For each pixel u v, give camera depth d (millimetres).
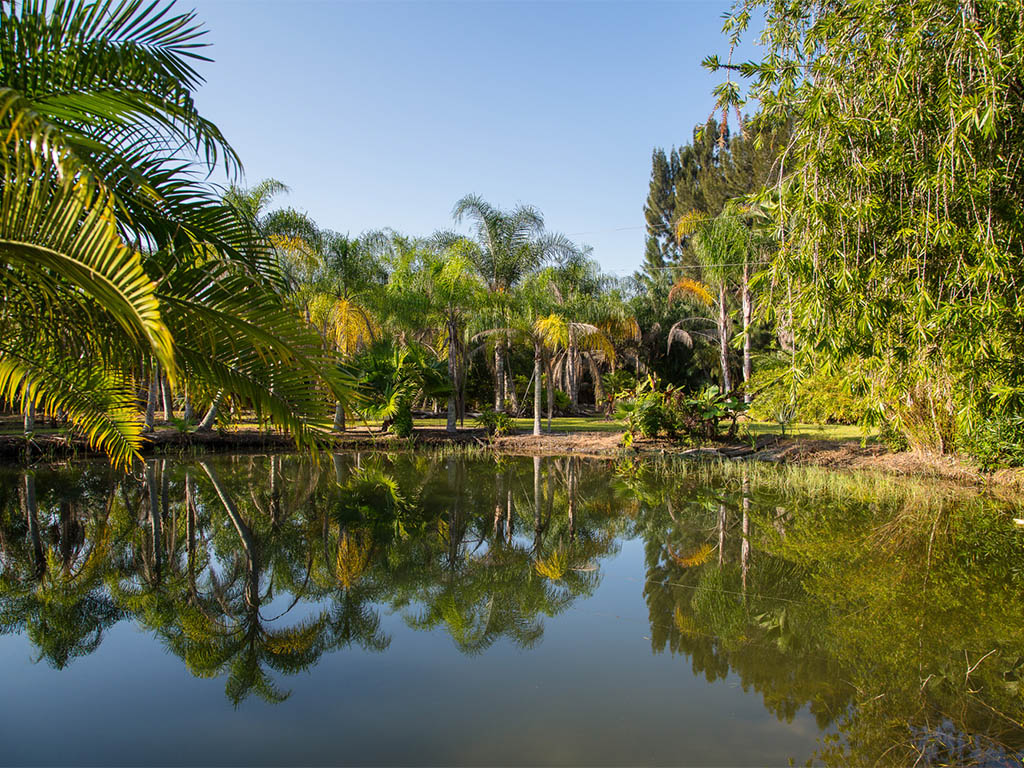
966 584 5434
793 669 3836
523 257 21625
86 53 3074
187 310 3107
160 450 15086
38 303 3236
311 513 8805
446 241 23672
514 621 4824
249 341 3309
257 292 3270
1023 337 3479
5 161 2289
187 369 3328
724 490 10531
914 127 3443
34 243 2273
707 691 3574
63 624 4867
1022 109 3318
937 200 3201
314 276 18062
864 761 2812
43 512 8836
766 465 13117
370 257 19797
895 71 3443
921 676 3686
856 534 7332
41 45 2943
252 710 3447
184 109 3260
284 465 13578
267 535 7586
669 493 10336
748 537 7352
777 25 4184
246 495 10102
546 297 19000
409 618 4938
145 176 3525
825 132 3621
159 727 3262
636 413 16156
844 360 3641
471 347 23688
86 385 4504
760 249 19062
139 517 8531
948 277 3289
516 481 11648
